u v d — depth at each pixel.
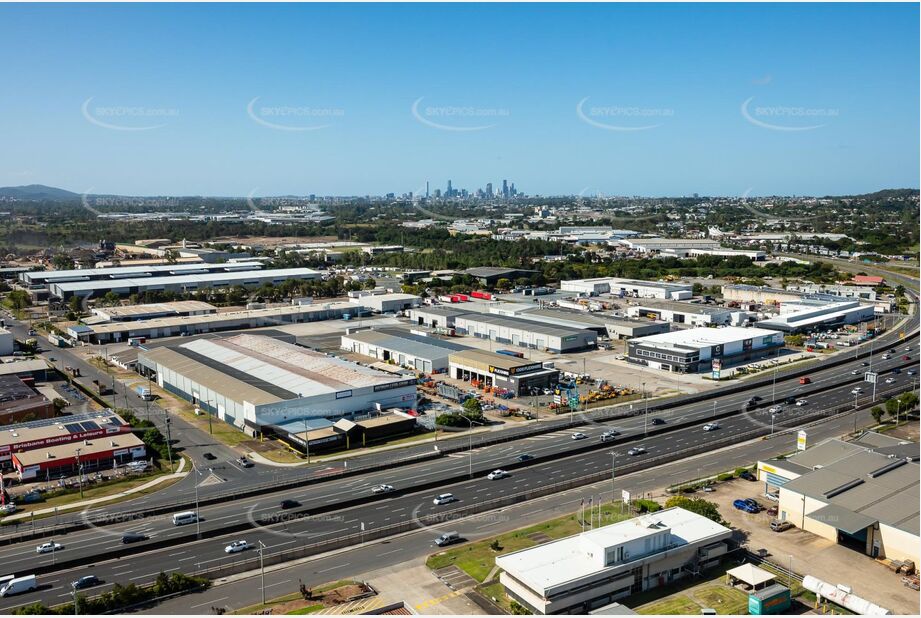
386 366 114.81
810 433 84.50
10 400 89.81
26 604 49.19
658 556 50.78
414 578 52.31
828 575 52.22
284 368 101.31
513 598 49.25
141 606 48.72
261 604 48.78
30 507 64.62
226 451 79.12
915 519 54.47
